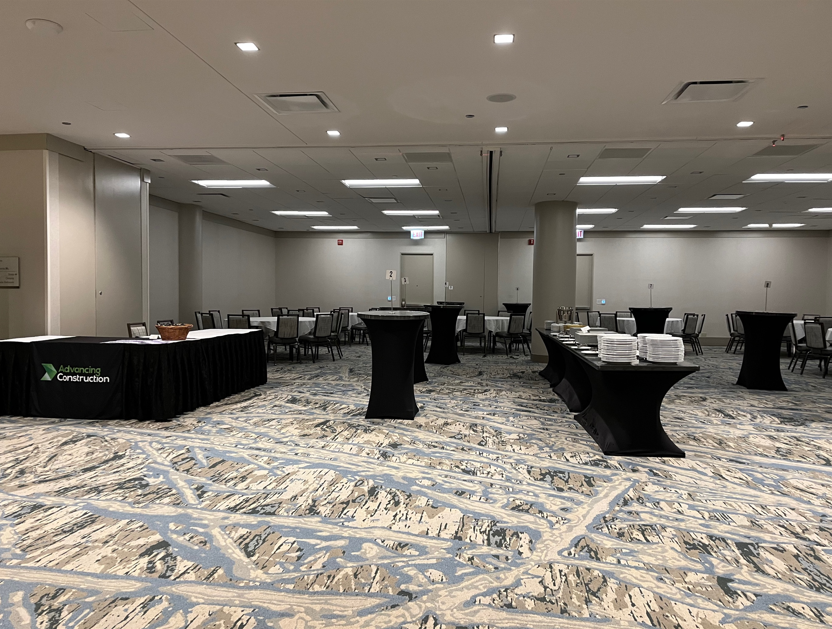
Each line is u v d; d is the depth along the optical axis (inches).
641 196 394.3
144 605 83.4
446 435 189.8
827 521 120.0
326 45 159.6
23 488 133.3
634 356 165.2
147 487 135.1
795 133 239.9
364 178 343.6
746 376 299.9
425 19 143.4
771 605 85.7
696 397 269.7
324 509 123.0
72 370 204.7
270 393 266.4
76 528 111.0
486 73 179.0
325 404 240.7
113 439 178.1
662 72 176.2
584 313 604.7
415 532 111.6
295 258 672.4
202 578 91.8
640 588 90.6
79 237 276.4
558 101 204.2
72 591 87.3
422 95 199.9
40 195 254.7
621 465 158.6
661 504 129.0
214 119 230.5
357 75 181.8
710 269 615.5
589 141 255.1
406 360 215.0
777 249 605.6
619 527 115.5
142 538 106.8
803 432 201.0
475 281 647.8
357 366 374.6
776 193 379.6
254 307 622.8
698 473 152.5
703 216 496.7
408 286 660.7
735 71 174.7
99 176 289.9
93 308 286.5
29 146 254.2
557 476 148.1
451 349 392.5
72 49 163.9
